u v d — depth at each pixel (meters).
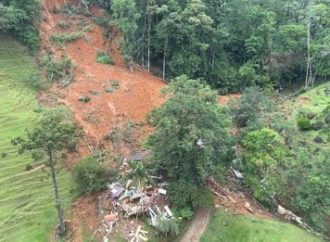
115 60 55.41
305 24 65.69
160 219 31.89
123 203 33.28
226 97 54.97
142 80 51.62
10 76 46.16
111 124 42.81
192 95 35.56
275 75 62.12
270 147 37.94
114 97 46.56
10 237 31.38
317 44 60.06
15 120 40.69
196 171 34.38
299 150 41.25
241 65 62.69
